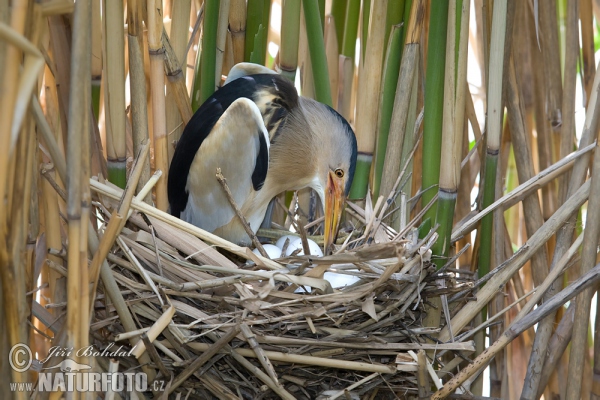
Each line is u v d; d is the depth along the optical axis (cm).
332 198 363
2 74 179
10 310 212
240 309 283
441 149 309
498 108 306
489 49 328
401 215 341
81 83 206
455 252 379
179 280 291
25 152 209
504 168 398
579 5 380
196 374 280
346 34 374
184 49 333
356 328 290
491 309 360
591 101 323
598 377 346
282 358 278
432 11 294
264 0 363
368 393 318
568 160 314
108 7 284
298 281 273
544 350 338
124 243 279
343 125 367
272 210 415
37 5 198
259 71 360
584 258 310
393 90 338
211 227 353
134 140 309
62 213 335
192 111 368
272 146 367
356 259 272
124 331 278
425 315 321
